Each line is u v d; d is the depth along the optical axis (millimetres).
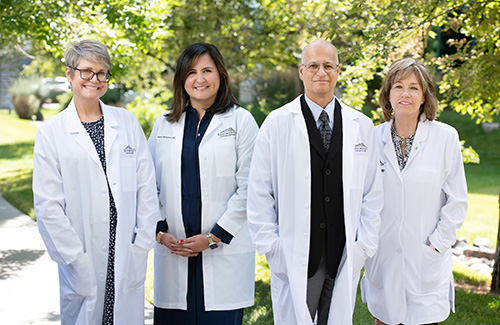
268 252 3127
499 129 18781
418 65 3213
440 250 3254
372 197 3170
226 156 3348
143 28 6281
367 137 3166
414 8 4492
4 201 9508
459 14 5719
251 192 3168
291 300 3148
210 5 9328
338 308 3035
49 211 3041
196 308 3396
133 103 11820
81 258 3088
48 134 3111
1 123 24250
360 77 6043
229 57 9516
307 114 3090
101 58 3107
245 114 3459
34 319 4301
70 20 6121
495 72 5426
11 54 16797
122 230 3143
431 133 3291
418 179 3238
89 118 3213
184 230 3350
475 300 5086
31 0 5527
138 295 3295
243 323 4340
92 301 3137
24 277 5391
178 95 3428
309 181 3035
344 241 3088
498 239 5441
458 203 3244
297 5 8945
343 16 4852
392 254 3309
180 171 3352
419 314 3285
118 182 3146
